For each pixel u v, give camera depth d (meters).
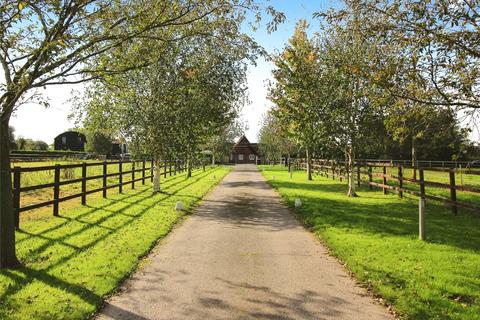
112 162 15.52
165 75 16.05
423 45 6.02
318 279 5.92
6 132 6.42
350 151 16.88
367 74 6.94
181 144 17.33
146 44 7.86
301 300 5.09
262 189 20.56
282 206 14.01
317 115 16.75
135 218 10.67
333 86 16.20
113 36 6.86
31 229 9.00
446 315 4.56
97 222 9.93
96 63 7.97
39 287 5.41
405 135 7.98
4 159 6.32
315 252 7.54
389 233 9.05
